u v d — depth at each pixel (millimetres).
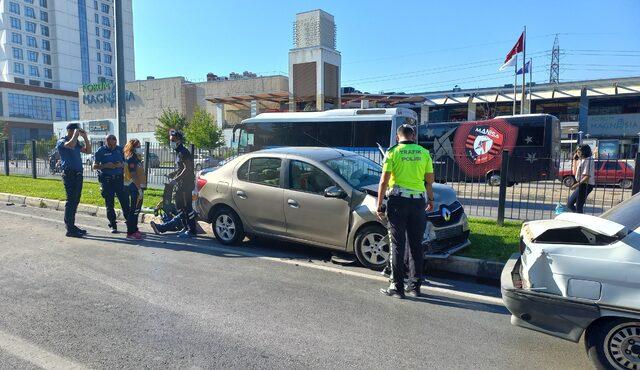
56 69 94375
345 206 6168
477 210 10281
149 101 61656
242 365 3510
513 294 3549
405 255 5516
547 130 18297
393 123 16328
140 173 7891
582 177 8398
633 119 38969
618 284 3191
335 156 6906
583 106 39125
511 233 7660
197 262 6391
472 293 5301
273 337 4004
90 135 63344
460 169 13820
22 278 5531
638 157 7469
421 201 5066
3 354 3643
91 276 5652
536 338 4062
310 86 33781
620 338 3256
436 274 6125
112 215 8312
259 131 18469
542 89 42250
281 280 5621
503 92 42812
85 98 66125
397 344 3904
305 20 33969
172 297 4961
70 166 7699
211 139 46250
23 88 83250
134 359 3584
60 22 94250
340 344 3889
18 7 88750
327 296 5074
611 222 3447
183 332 4082
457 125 19750
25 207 11195
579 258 3344
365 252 6109
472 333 4156
